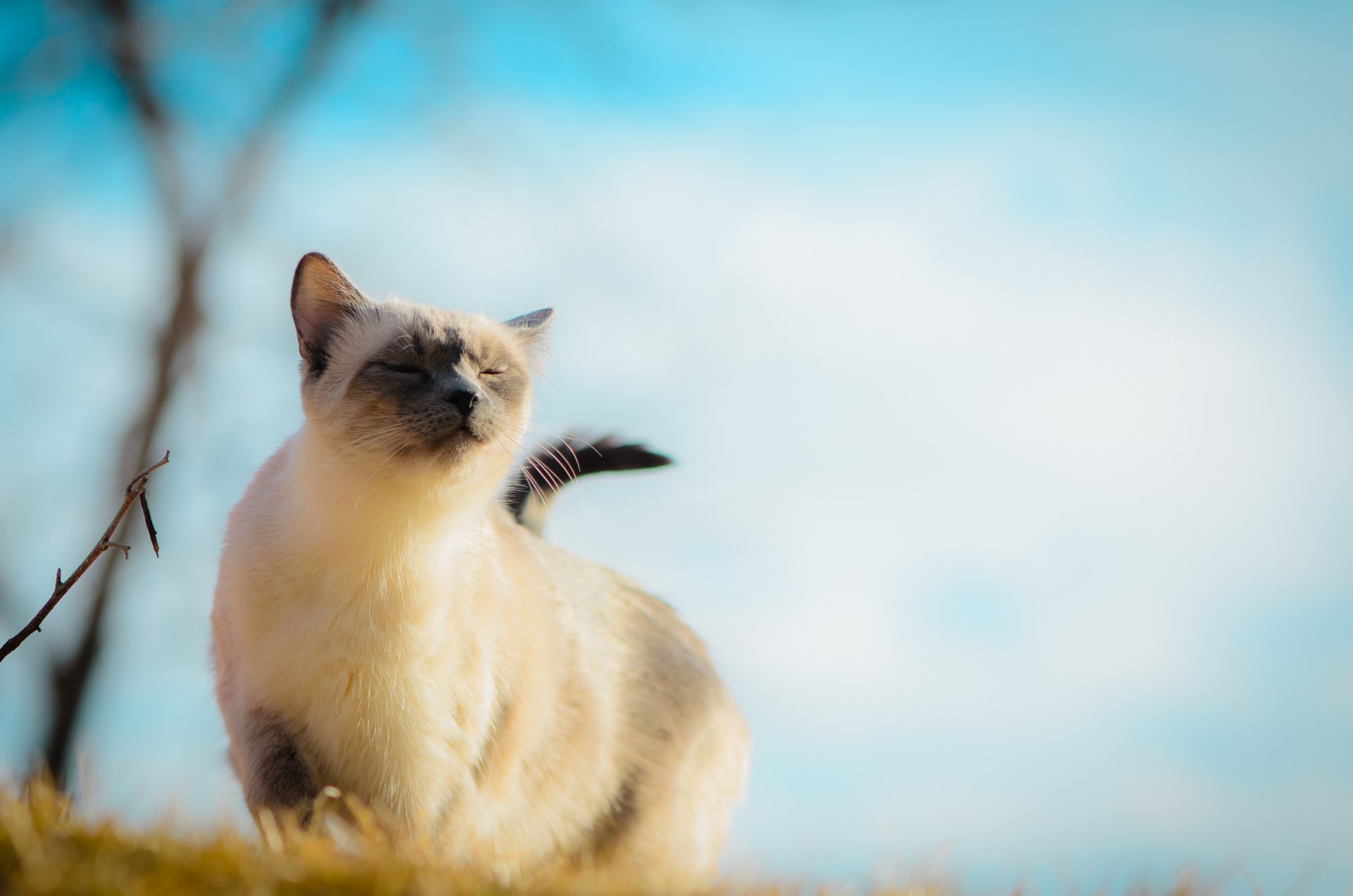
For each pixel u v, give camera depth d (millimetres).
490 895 3461
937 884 4457
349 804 4285
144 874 3232
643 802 5527
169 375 10641
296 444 4996
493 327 5461
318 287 5121
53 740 10547
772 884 4309
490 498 5086
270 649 4484
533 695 4980
